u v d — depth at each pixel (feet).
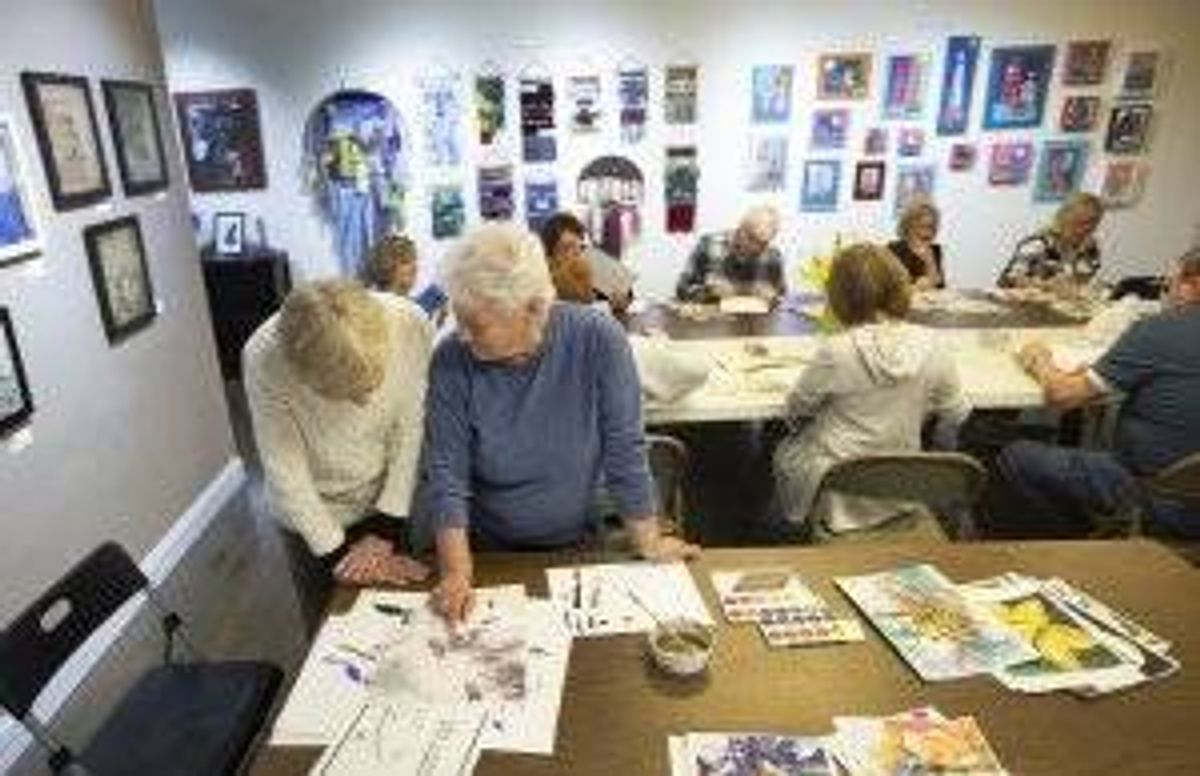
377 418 5.52
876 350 7.06
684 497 10.53
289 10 16.03
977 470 6.39
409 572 4.95
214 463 12.35
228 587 10.17
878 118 16.80
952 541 6.22
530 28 16.19
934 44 16.38
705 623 4.41
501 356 4.66
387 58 16.33
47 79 8.46
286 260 17.37
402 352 5.56
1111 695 3.94
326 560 5.72
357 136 16.71
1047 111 16.84
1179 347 7.61
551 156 16.88
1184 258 8.70
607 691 4.00
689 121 16.75
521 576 4.89
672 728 3.77
